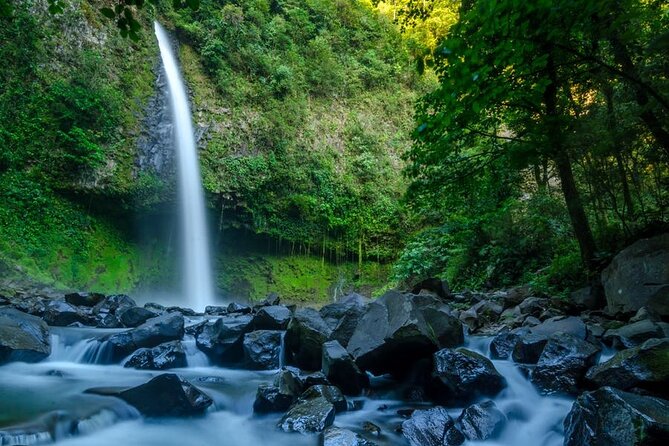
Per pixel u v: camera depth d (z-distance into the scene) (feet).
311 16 89.10
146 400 14.12
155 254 62.75
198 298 63.05
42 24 53.21
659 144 22.43
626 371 12.40
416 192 27.45
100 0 62.03
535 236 38.11
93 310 32.01
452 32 14.62
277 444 12.40
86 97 53.83
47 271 46.44
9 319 21.27
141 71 63.21
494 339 19.24
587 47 20.81
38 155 49.65
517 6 13.16
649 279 20.42
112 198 55.72
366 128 84.12
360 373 16.42
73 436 12.38
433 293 32.32
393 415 14.47
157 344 22.45
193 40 73.15
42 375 18.22
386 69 91.76
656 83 19.85
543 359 15.29
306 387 15.99
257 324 23.18
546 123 22.88
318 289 70.18
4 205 45.65
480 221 40.27
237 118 70.23
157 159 60.64
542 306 25.88
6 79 48.93
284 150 71.82
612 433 9.74
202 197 64.34
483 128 26.58
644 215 27.07
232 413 14.82
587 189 30.91
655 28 20.16
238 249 69.26
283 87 76.74
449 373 15.14
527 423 13.61
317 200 72.38
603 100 26.27
